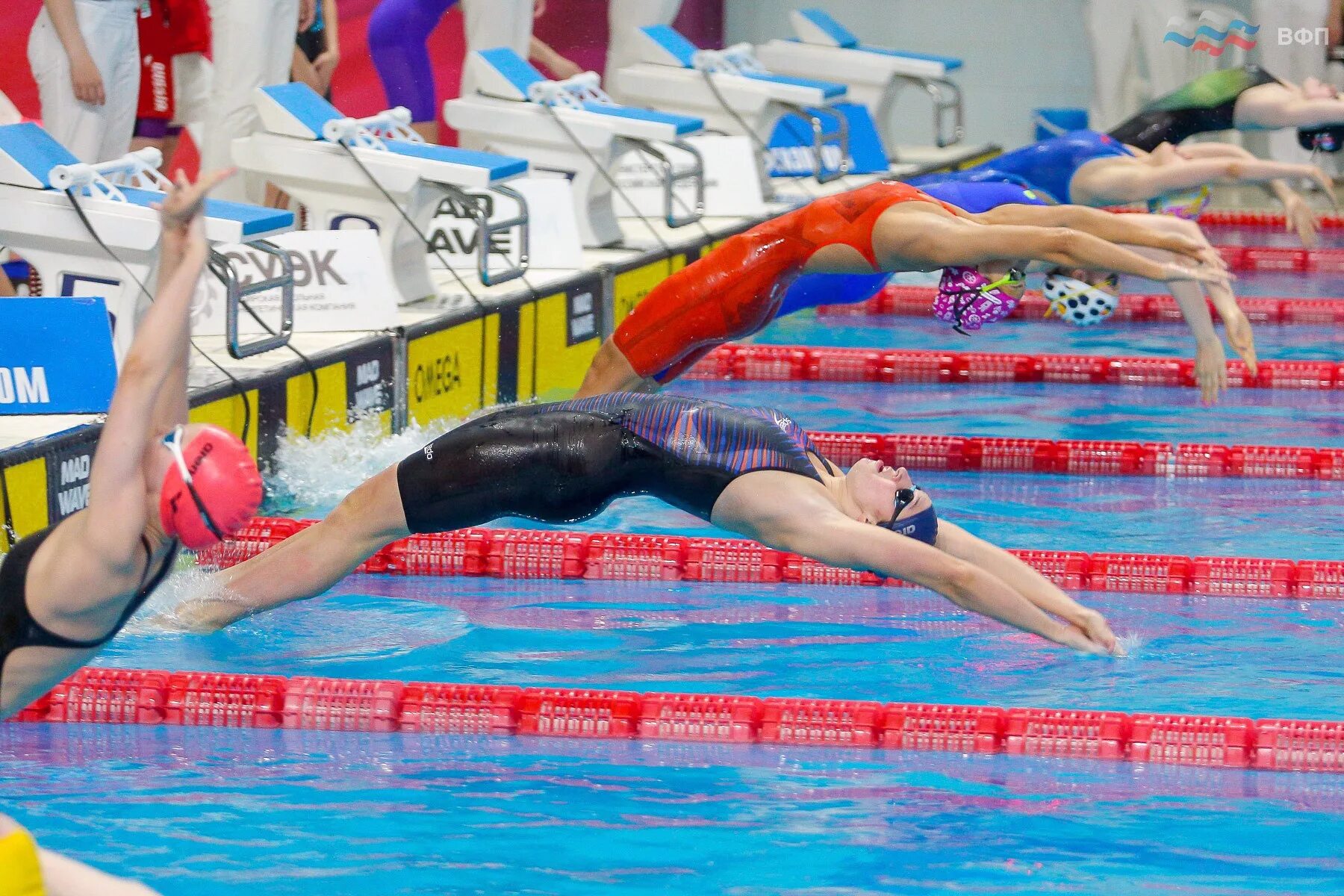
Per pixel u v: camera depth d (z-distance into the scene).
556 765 13.84
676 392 29.19
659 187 36.84
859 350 30.55
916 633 17.27
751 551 19.27
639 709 14.61
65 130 25.41
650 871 11.73
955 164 49.38
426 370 25.64
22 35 29.22
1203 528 21.16
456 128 33.28
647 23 42.38
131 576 10.30
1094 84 49.47
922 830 12.54
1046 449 24.34
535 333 28.61
